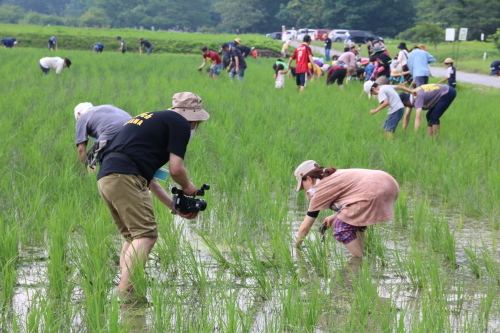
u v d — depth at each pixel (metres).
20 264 5.46
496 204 7.46
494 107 18.00
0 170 7.96
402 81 22.77
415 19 109.31
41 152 9.03
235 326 4.04
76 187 7.49
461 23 80.50
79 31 65.56
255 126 12.38
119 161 5.00
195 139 10.60
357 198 5.91
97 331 3.90
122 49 46.78
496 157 10.15
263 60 44.00
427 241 6.26
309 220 6.09
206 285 4.94
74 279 5.09
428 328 4.14
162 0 162.38
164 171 5.24
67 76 21.09
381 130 12.54
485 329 4.31
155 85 19.34
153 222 5.18
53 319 4.11
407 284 5.24
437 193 8.48
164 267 5.47
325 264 5.40
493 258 5.82
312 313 4.29
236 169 8.69
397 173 9.39
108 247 5.74
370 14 108.12
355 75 25.92
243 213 6.92
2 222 5.84
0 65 25.61
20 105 13.13
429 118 12.16
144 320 4.39
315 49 56.38
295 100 17.30
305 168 6.11
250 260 5.39
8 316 4.36
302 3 123.12
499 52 49.81
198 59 37.31
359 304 4.47
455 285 5.18
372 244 6.02
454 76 22.14
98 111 7.43
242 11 141.00
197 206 5.31
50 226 5.91
